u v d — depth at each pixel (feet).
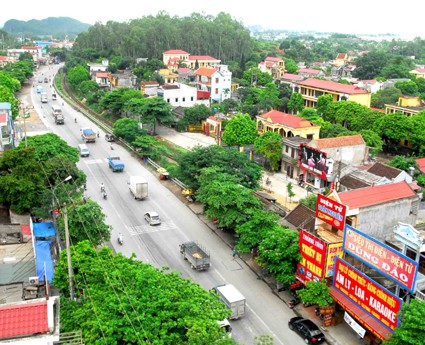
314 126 266.98
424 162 242.37
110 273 102.17
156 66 533.96
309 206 173.06
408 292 104.68
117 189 223.92
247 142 272.51
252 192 192.24
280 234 137.49
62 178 182.19
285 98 415.85
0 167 177.47
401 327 95.81
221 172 189.78
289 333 120.16
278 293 138.82
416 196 138.31
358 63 606.14
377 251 109.50
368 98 376.68
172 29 655.35
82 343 79.61
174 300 94.94
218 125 315.58
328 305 120.57
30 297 124.06
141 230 179.22
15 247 151.74
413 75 552.00
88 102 432.25
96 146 302.66
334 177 212.43
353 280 113.91
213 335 86.69
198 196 173.68
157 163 267.39
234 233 178.60
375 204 128.67
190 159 205.16
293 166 243.40
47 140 221.25
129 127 296.71
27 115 369.09
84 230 147.02
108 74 495.82
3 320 67.26
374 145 272.31
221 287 130.62
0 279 133.08
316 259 123.95
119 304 89.92
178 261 156.25
